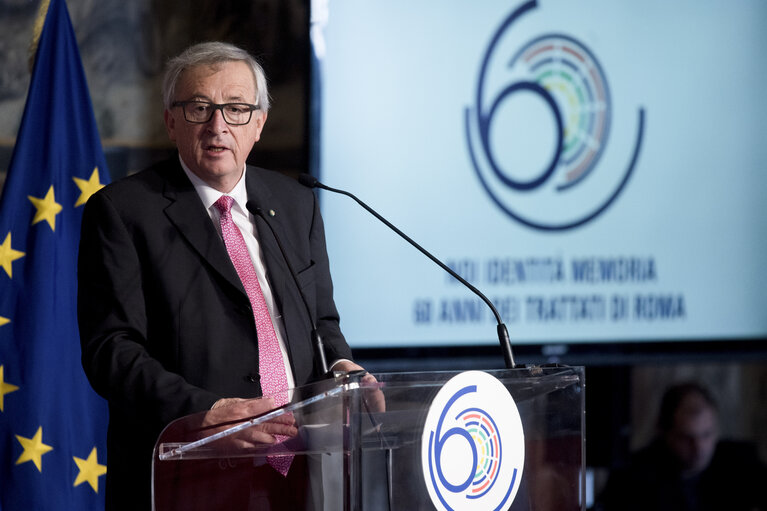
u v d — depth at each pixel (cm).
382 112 1343
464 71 1368
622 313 1416
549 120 1392
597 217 1409
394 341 1340
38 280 963
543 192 1391
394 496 506
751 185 1465
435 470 523
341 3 1332
